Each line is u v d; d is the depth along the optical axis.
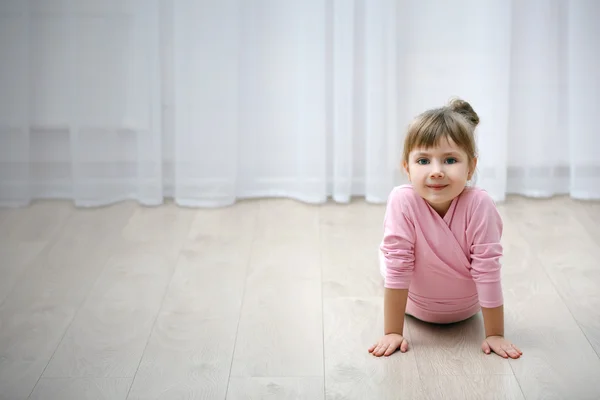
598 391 1.53
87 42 2.51
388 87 2.49
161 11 2.50
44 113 2.62
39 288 2.02
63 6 2.50
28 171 2.61
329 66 2.54
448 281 1.69
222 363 1.66
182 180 2.59
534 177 2.60
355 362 1.65
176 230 2.39
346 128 2.52
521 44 2.51
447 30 2.49
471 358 1.65
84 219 2.50
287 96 2.56
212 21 2.45
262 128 2.59
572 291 1.95
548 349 1.68
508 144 2.60
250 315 1.86
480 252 1.63
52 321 1.85
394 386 1.56
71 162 2.62
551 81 2.52
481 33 2.47
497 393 1.53
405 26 2.49
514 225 2.37
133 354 1.70
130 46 2.50
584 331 1.75
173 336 1.77
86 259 2.20
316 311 1.88
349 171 2.57
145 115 2.53
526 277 2.03
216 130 2.53
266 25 2.50
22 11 2.50
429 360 1.64
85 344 1.75
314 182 2.57
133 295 1.98
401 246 1.66
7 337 1.78
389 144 2.54
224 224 2.44
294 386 1.57
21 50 2.52
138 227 2.42
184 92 2.50
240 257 2.19
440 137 1.59
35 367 1.65
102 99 2.54
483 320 1.73
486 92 2.50
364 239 2.30
